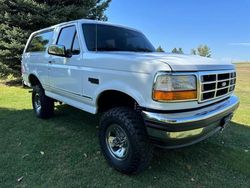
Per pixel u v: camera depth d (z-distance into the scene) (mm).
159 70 2447
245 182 2951
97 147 3799
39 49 5117
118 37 4102
